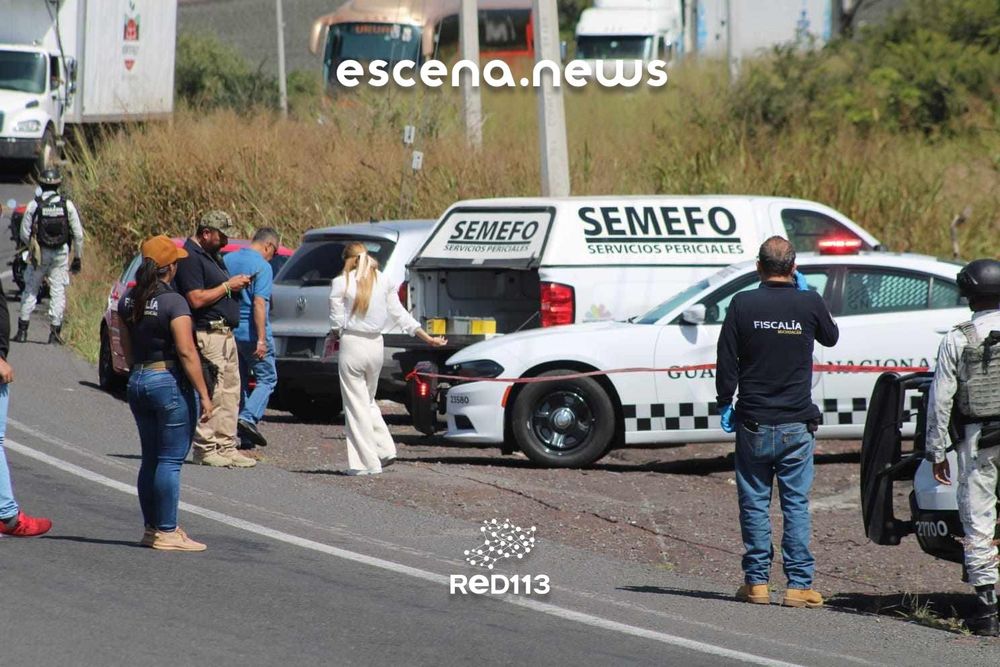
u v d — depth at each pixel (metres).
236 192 60.72
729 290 32.81
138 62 93.25
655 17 105.38
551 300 35.31
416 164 55.38
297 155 62.62
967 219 53.53
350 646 17.88
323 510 27.03
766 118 72.69
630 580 23.02
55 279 50.88
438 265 36.91
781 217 37.12
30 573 20.83
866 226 54.34
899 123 80.94
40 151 84.75
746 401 21.53
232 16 187.50
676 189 58.06
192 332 22.45
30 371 44.78
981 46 92.75
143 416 22.78
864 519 22.42
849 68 84.94
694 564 24.78
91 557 22.05
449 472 31.69
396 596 20.62
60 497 26.77
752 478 21.72
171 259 22.59
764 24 91.38
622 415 32.47
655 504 29.25
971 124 77.50
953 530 21.11
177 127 66.25
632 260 35.75
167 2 95.56
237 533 24.41
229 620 18.80
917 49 87.94
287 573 21.67
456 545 24.64
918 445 22.03
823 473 33.12
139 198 62.38
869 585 23.98
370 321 30.52
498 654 17.88
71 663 16.64
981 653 19.31
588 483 31.19
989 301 20.28
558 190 49.50
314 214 58.75
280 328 38.19
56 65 87.75
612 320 35.00
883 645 19.52
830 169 57.06
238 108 78.56
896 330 32.56
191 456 32.28
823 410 32.31
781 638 19.58
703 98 74.19
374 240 38.38
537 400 32.56
